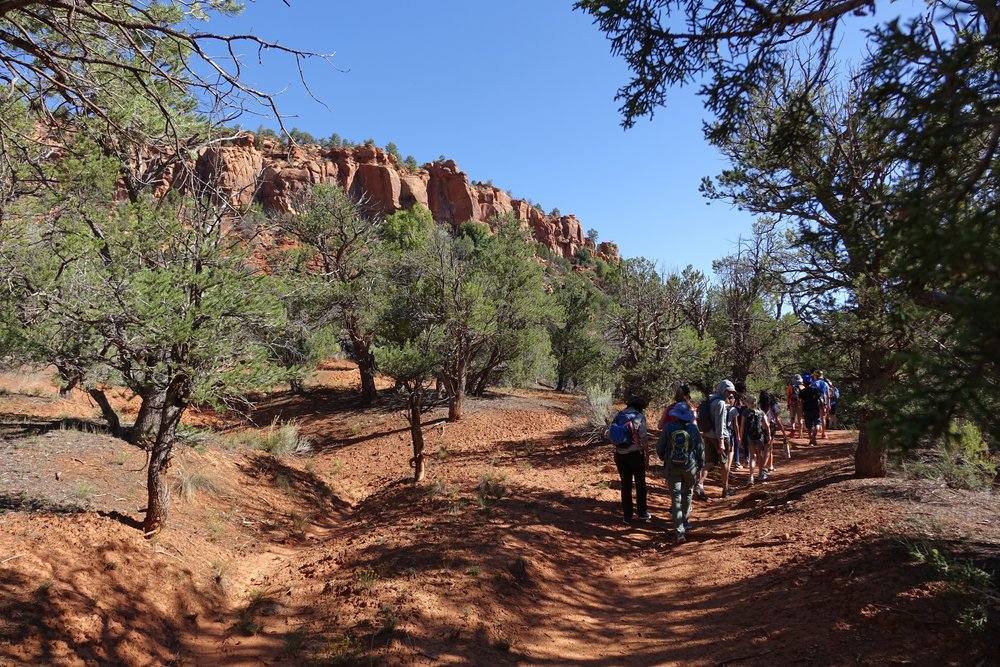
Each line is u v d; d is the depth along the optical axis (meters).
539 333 21.11
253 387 5.74
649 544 6.80
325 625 4.45
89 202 7.21
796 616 4.06
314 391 24.19
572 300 26.80
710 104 4.13
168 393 5.78
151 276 5.27
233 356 5.85
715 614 4.51
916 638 3.38
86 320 5.25
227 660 4.05
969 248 1.85
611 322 16.41
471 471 10.66
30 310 5.75
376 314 18.25
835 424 16.73
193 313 5.43
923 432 1.92
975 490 6.04
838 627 3.73
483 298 17.23
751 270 14.55
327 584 5.33
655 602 5.06
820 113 5.80
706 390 15.34
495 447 13.71
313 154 98.56
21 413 10.77
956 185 2.48
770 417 10.94
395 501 8.92
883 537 4.94
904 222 2.40
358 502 10.34
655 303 15.59
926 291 2.47
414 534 6.62
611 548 6.68
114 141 5.82
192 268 5.86
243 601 5.29
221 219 5.90
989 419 1.88
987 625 3.31
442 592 4.83
